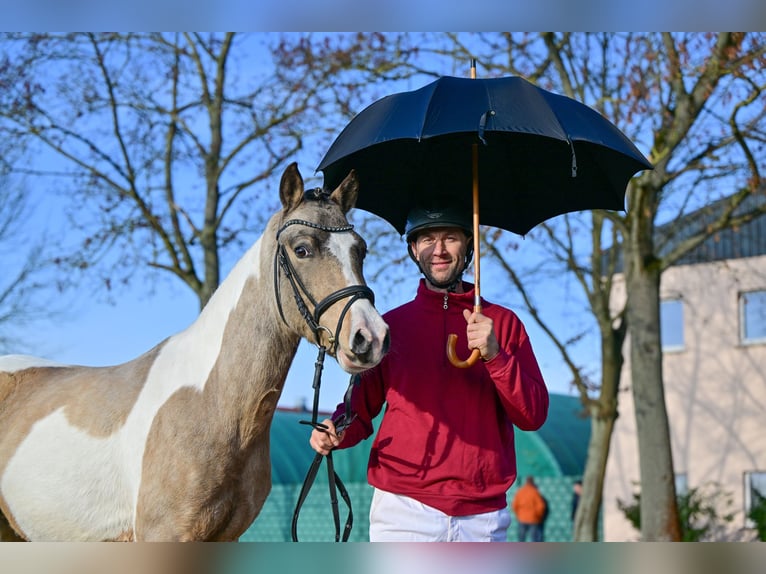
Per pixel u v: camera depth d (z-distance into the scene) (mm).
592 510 12742
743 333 20266
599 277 12953
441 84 3506
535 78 11703
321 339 3512
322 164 3580
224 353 3875
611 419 12766
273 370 3820
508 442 3521
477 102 3375
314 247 3568
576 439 20453
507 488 3418
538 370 3514
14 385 4797
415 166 4062
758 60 9797
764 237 20109
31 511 4336
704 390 20500
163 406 3939
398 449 3426
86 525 4156
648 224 11430
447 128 3271
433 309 3566
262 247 3871
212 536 3859
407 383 3469
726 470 20047
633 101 10648
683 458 20594
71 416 4320
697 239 11352
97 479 4102
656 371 11516
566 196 4102
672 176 10844
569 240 12953
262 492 4027
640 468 11523
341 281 3484
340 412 3693
